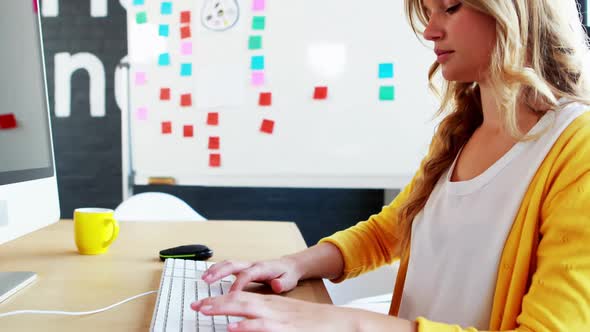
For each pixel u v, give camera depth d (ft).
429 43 7.24
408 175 7.42
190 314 1.74
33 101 2.63
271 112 7.36
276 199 8.53
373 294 4.04
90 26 8.25
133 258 2.78
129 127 7.46
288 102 7.35
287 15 7.29
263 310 1.59
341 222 8.57
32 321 1.78
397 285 2.71
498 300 1.99
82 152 8.37
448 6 2.14
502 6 1.94
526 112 2.16
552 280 1.61
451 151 2.65
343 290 4.15
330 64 7.30
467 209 2.24
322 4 7.27
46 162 2.75
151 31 7.37
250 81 7.34
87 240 2.81
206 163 7.41
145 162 7.46
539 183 1.88
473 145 2.52
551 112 2.05
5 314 1.83
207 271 2.22
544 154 1.95
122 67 7.43
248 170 7.41
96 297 2.07
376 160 7.41
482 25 2.07
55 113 8.32
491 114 2.36
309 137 7.38
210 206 8.48
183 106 7.39
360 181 7.43
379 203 8.57
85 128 8.34
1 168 2.21
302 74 7.32
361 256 2.71
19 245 3.09
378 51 7.29
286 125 7.37
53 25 8.23
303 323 1.56
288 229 3.80
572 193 1.70
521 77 1.95
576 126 1.90
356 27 7.29
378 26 7.28
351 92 7.34
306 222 8.56
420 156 7.38
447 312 2.21
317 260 2.52
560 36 2.08
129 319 1.82
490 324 2.02
